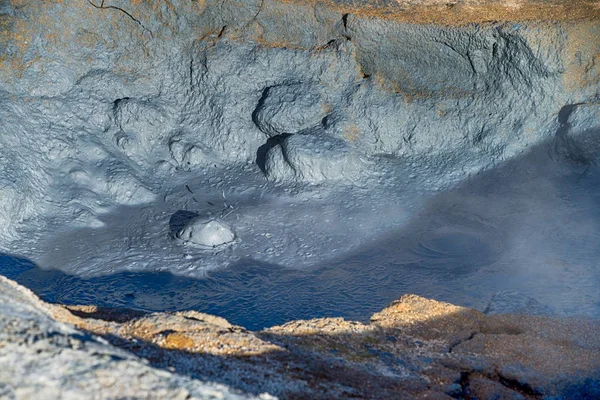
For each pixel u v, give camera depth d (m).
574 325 10.47
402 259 14.46
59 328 5.76
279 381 6.75
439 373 8.54
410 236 15.32
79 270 14.33
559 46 16.20
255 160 18.23
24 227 15.59
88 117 17.75
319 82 18.00
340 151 17.05
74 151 17.16
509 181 16.75
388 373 8.34
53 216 16.00
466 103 17.62
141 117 17.91
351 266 14.40
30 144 16.55
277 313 12.79
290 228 15.86
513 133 17.19
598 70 16.55
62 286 13.79
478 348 9.41
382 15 17.55
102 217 16.31
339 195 16.88
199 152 17.95
